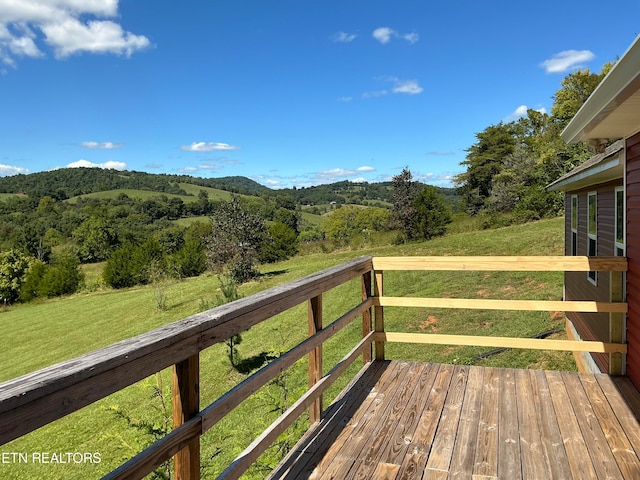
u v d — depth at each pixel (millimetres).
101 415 8789
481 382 3338
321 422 2723
